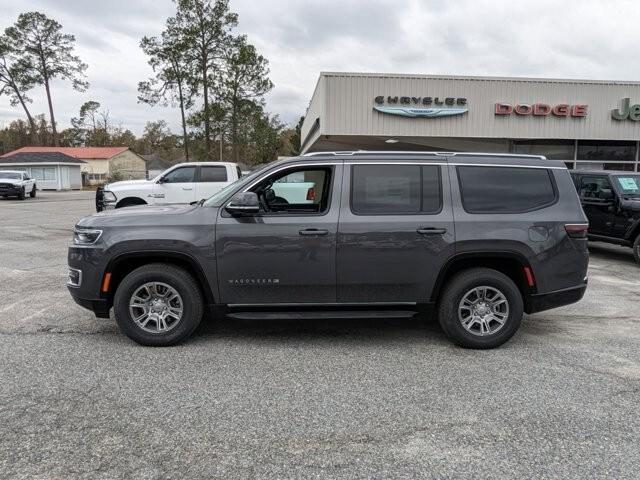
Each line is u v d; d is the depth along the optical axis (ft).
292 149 224.94
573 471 9.73
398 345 16.84
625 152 62.34
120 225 16.03
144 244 15.83
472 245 16.11
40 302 21.67
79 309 20.57
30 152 187.83
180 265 16.40
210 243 15.83
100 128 326.85
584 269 16.76
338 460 10.06
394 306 16.51
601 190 35.45
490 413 12.06
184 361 15.11
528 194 16.70
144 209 17.42
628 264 33.68
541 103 58.13
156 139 350.43
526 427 11.41
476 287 16.26
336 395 12.94
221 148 175.63
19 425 11.24
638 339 17.69
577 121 58.90
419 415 11.93
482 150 63.41
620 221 33.86
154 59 162.50
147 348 16.19
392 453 10.32
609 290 25.52
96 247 15.88
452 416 11.90
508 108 57.62
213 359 15.31
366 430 11.22
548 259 16.34
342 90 56.03
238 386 13.41
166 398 12.65
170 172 43.52
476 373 14.47
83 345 16.39
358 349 16.40
